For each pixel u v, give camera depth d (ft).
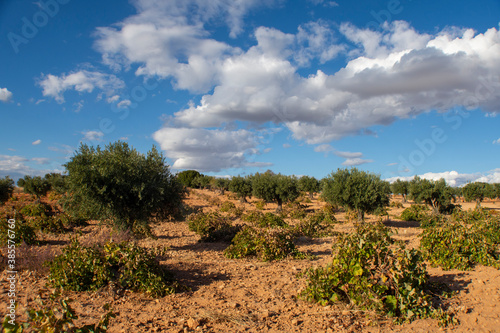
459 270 23.25
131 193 36.09
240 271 26.05
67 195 35.53
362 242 17.15
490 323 14.52
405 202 163.22
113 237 27.37
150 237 42.93
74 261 19.90
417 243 34.37
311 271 18.57
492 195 141.28
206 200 137.08
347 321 15.19
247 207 116.16
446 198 83.20
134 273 19.71
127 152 38.14
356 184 65.82
